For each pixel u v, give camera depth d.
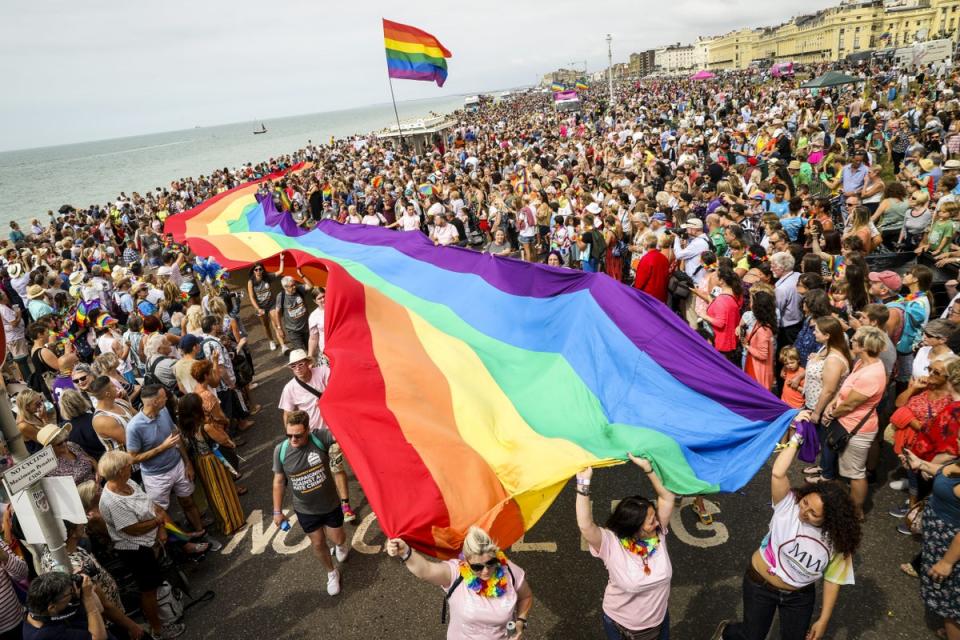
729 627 3.80
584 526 3.44
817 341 5.65
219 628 4.84
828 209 8.82
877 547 4.93
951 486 3.67
